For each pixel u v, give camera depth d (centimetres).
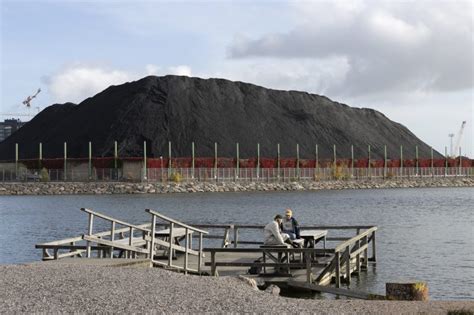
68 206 7831
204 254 2711
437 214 6406
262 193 11788
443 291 2297
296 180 14188
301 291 2083
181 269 2247
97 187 11369
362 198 9925
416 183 15588
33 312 1205
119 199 9519
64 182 12000
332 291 1998
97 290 1440
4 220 5788
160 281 1602
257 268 2289
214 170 13338
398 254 3272
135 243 2388
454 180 16425
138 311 1227
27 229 4947
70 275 1664
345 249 2391
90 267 1834
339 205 8119
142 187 11556
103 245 2338
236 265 2166
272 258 2198
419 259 3077
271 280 2128
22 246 3828
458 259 3077
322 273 2209
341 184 14238
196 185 12200
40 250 3616
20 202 8781
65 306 1261
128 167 12912
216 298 1391
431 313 1296
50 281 1559
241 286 1589
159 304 1301
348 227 2911
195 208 7444
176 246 2283
